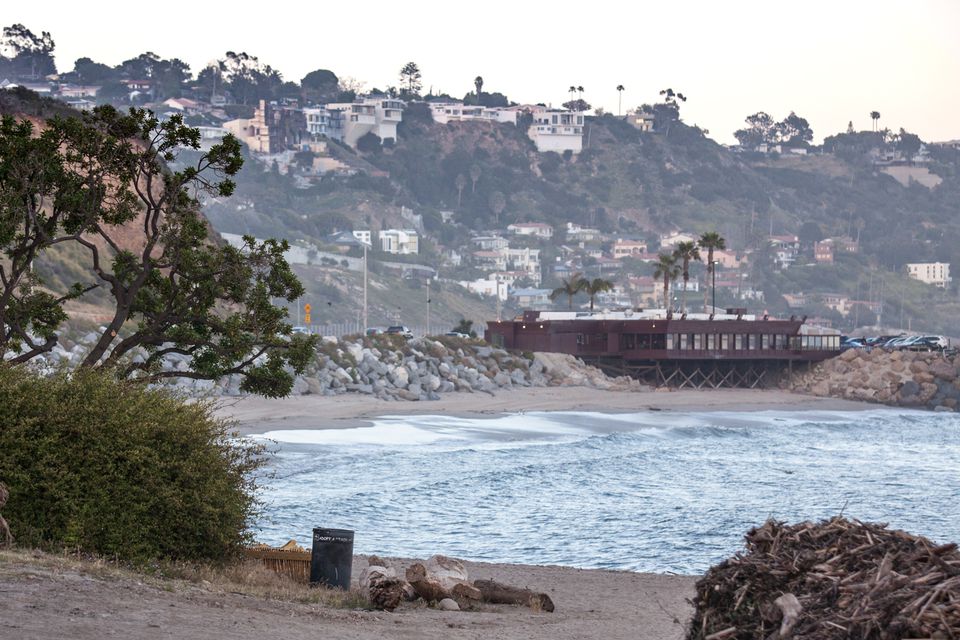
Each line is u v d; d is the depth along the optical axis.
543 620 28.06
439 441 104.38
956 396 186.75
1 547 24.62
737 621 17.11
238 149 49.34
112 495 27.03
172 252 48.03
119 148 48.41
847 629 15.06
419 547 54.47
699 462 101.75
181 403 30.17
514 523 64.06
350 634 21.61
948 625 14.38
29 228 46.84
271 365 49.97
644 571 51.06
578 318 196.50
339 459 85.75
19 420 26.72
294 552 31.00
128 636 17.77
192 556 28.48
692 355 188.62
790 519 68.38
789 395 189.62
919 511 75.38
